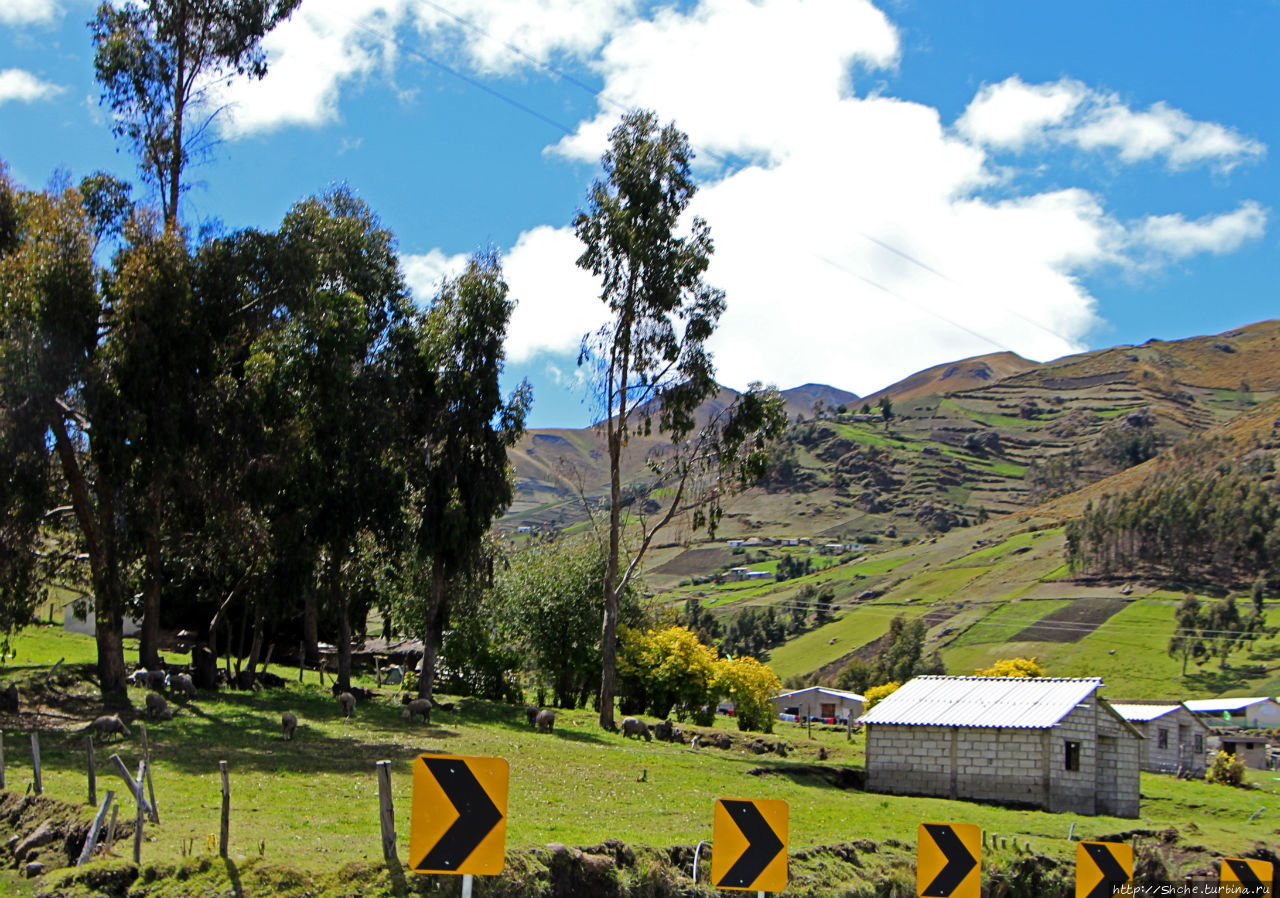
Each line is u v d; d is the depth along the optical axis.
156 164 38.75
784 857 12.62
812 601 190.50
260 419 36.59
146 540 35.53
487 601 55.84
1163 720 62.91
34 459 31.86
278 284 37.69
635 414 48.28
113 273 34.22
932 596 183.25
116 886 15.50
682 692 54.62
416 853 10.23
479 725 40.59
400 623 57.75
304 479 40.16
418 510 46.25
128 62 37.88
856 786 40.97
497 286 46.09
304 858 16.67
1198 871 30.12
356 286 44.84
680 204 47.91
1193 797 47.22
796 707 101.25
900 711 41.59
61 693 34.09
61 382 31.97
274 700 40.38
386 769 16.67
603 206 47.06
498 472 46.19
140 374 32.53
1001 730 38.69
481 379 45.06
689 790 30.45
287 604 42.88
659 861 19.98
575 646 54.72
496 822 10.46
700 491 48.06
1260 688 118.88
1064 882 26.62
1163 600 156.12
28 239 32.41
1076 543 187.38
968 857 14.23
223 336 35.94
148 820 18.25
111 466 32.81
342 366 39.00
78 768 23.34
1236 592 157.75
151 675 36.91
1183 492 192.25
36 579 35.12
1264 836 37.84
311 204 44.50
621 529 58.25
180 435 33.72
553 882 17.86
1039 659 138.75
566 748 36.59
